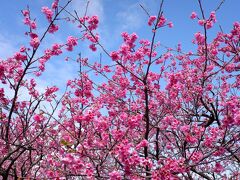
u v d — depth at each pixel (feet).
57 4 24.45
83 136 23.93
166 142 31.65
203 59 36.45
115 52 24.89
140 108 29.89
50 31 24.76
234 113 21.30
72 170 19.26
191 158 20.92
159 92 29.89
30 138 28.68
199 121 28.81
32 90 29.45
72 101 28.91
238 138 21.88
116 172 17.85
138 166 20.13
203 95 31.50
